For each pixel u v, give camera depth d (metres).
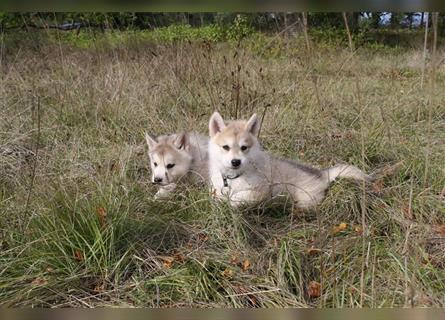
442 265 1.26
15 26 4.01
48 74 2.78
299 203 1.54
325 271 1.23
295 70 2.76
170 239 1.35
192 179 1.72
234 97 2.22
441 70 2.95
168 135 1.81
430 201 1.46
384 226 1.40
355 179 1.54
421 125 2.10
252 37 3.67
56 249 1.25
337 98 2.42
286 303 1.16
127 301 1.19
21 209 1.35
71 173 1.59
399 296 1.15
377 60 4.27
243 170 1.55
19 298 1.14
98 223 1.29
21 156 1.76
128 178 1.62
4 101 2.20
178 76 2.54
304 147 1.92
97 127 2.04
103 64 2.88
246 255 1.29
